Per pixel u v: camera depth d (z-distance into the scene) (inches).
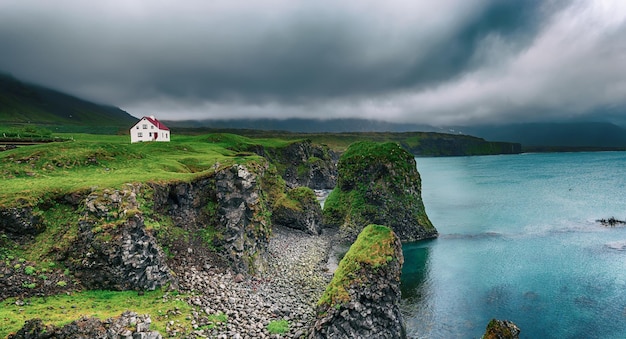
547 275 2260.1
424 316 1795.0
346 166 3735.2
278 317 1563.7
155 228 1716.3
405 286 2167.8
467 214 4033.0
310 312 1659.7
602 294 1985.7
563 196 5019.7
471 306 1892.2
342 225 3442.4
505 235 3152.1
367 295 1412.4
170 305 1437.0
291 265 2289.6
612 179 6811.0
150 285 1497.3
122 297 1402.6
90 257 1439.5
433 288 2127.2
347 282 1421.0
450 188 6131.9
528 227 3393.2
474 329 1668.3
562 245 2827.3
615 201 4554.6
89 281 1425.9
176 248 1822.1
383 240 1551.4
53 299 1283.2
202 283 1692.9
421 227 3198.8
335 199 3722.9
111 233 1464.1
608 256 2554.1
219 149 4084.6
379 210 3346.5
